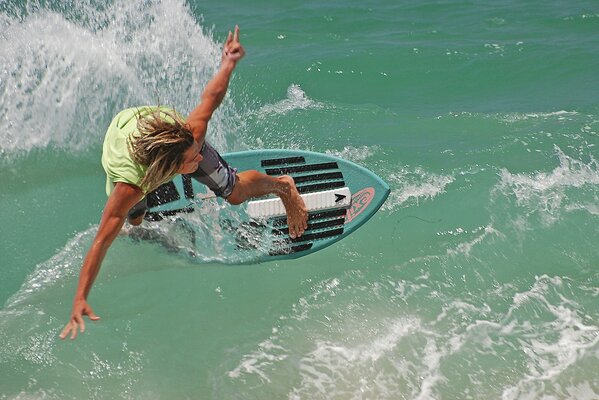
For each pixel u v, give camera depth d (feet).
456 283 41.11
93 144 52.54
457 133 59.00
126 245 40.65
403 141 57.26
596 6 93.61
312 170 42.83
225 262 41.42
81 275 28.63
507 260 43.11
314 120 60.90
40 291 38.32
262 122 59.72
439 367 35.42
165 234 40.57
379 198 43.45
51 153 50.85
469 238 44.60
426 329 37.68
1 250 41.19
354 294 39.81
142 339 35.96
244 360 35.19
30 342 34.78
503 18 90.17
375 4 95.35
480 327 37.99
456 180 50.44
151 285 39.29
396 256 42.98
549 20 89.04
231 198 36.68
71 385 33.04
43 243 42.09
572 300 40.24
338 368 34.99
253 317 37.99
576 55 76.95
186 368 34.58
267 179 38.47
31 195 46.47
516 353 36.52
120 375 33.86
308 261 42.45
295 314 38.24
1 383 32.55
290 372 34.63
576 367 35.81
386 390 34.01
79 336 35.47
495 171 51.39
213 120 57.62
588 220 46.60
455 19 89.81
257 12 90.84
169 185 40.14
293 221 41.09
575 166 52.42
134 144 30.14
